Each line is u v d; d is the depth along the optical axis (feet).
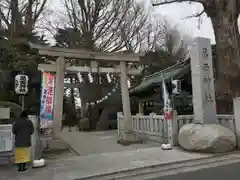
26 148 19.06
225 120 26.12
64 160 22.30
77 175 17.12
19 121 19.17
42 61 45.01
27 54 47.96
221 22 35.53
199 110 25.90
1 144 20.71
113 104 61.11
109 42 75.51
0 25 50.88
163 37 91.86
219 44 35.78
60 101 29.19
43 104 27.17
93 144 32.32
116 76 60.44
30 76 44.21
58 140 28.04
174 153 23.12
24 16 58.65
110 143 32.96
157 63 80.79
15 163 20.17
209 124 24.52
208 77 26.58
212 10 37.68
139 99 52.44
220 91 34.96
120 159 21.67
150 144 30.48
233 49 34.19
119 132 38.81
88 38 69.21
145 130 34.65
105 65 42.39
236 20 34.91
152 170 18.38
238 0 34.88
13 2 55.52
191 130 23.84
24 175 17.56
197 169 18.30
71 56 30.48
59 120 28.76
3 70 38.60
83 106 69.10
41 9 64.64
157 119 31.24
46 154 25.96
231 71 33.78
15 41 48.44
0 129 20.83
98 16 72.43
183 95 39.50
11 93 40.37
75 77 70.23
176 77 37.93
